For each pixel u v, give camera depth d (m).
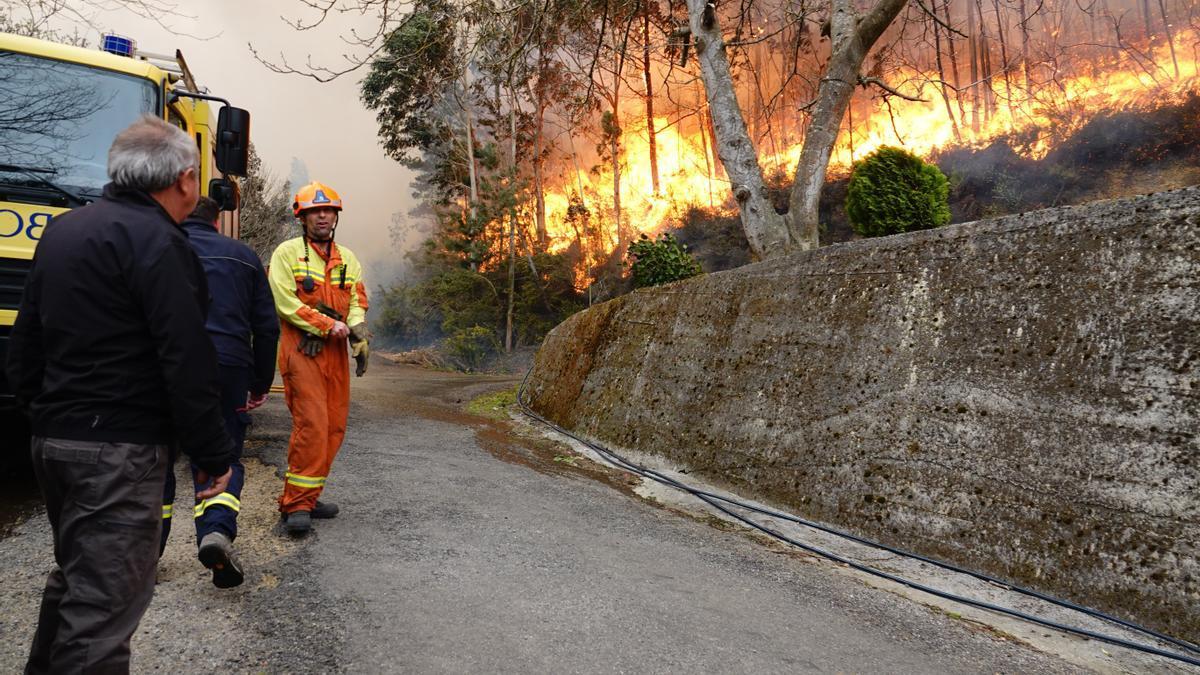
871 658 2.88
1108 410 3.68
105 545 1.82
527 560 3.63
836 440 4.94
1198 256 3.55
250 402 3.40
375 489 4.76
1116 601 3.38
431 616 2.85
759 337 5.95
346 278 3.95
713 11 9.06
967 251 4.60
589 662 2.58
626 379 7.53
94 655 1.79
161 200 2.01
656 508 5.16
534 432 8.29
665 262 8.92
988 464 4.08
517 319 29.72
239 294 3.23
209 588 3.01
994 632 3.28
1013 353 4.16
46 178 4.79
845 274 5.38
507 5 9.78
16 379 1.94
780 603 3.40
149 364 1.89
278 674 2.37
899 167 6.44
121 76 5.30
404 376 16.36
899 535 4.33
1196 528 3.26
